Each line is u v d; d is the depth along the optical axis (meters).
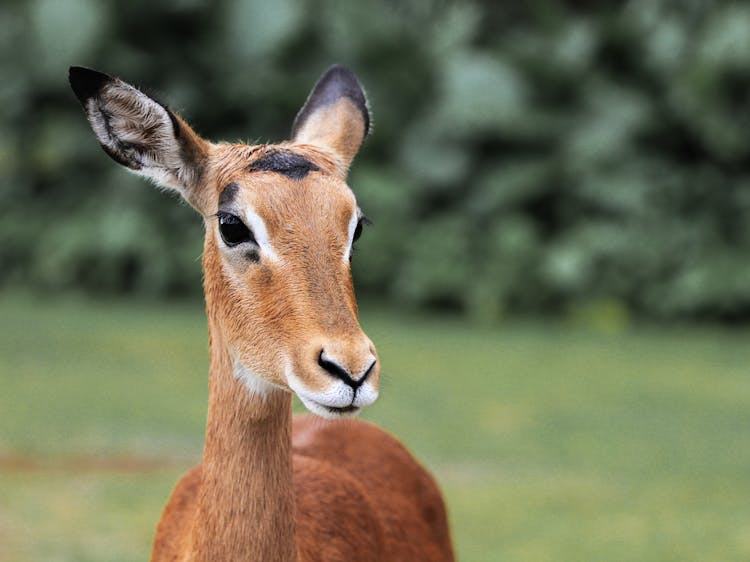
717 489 14.20
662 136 27.55
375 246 25.47
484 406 17.75
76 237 25.91
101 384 18.08
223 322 6.11
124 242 25.58
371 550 7.08
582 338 23.31
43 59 27.41
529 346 22.39
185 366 19.53
